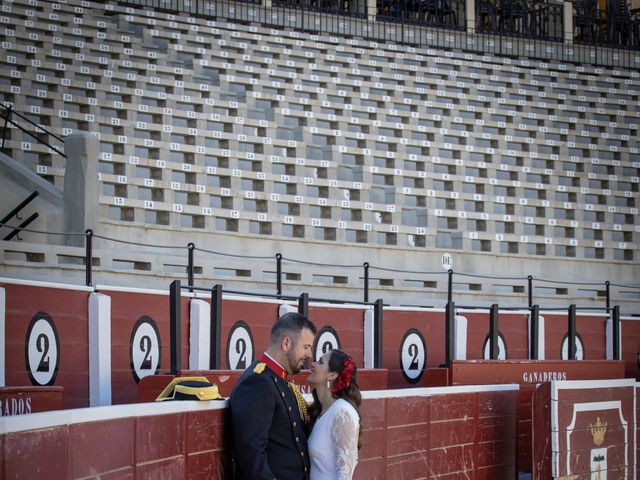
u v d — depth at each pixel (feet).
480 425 35.24
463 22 86.89
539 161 75.97
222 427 21.08
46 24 64.44
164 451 19.26
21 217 44.86
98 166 51.13
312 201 60.39
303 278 54.13
